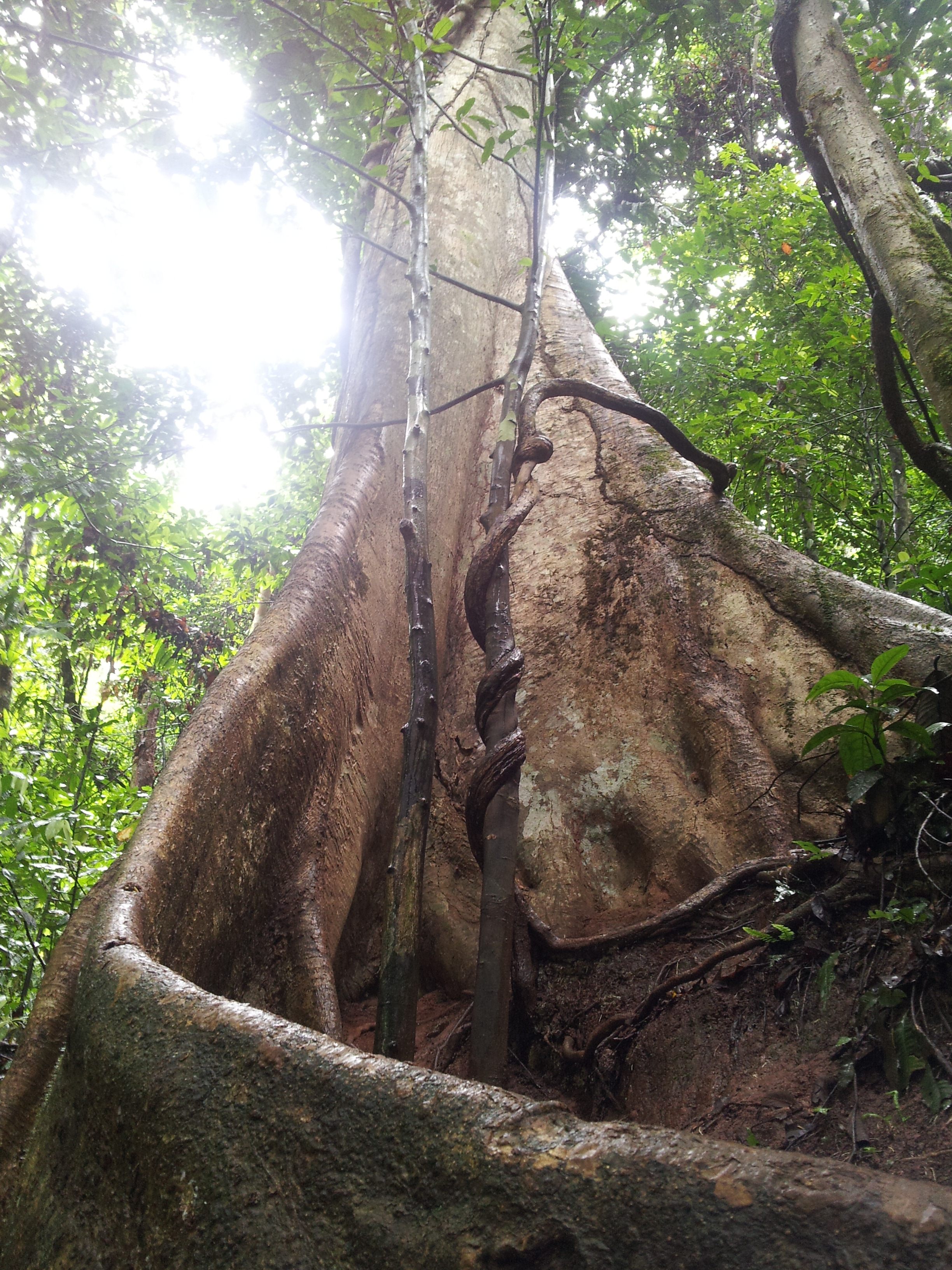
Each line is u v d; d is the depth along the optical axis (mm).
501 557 2428
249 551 9734
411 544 2287
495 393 5074
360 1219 999
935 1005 1942
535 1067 2725
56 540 6309
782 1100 2033
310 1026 2340
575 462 4352
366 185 6406
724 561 3553
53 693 7730
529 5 3506
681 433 3375
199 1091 1199
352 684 3344
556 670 3732
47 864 4359
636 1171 907
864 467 6582
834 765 2936
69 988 1770
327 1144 1072
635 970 2744
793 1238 815
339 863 2916
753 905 2678
